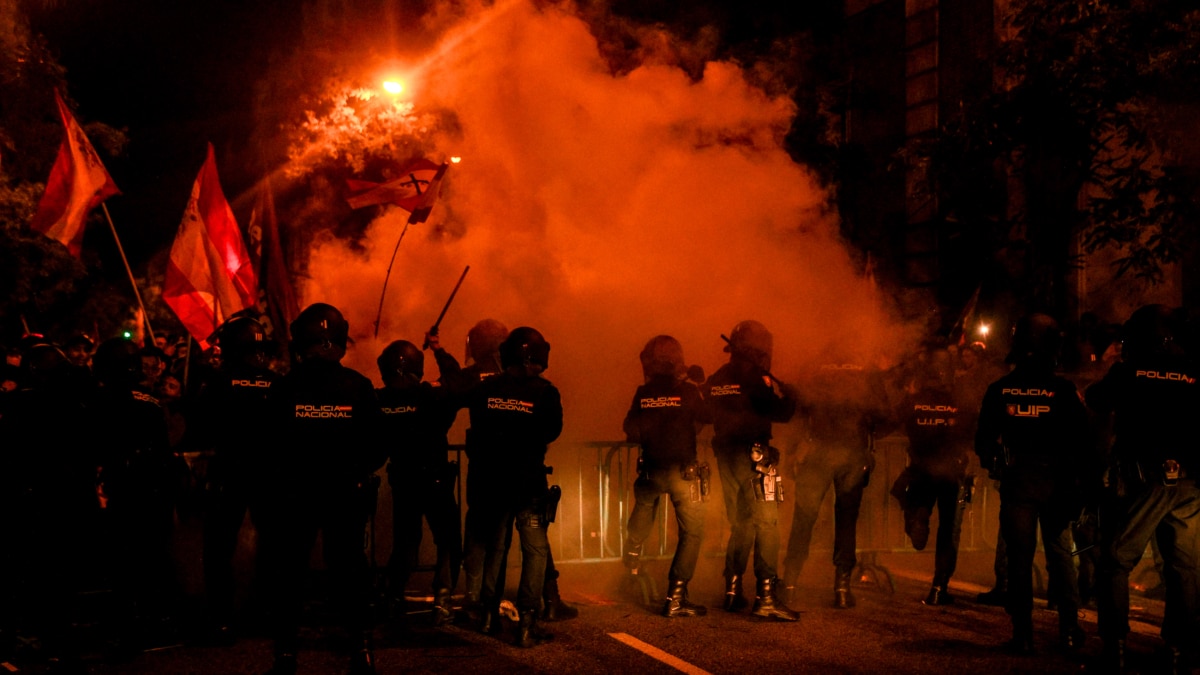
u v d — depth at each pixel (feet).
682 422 23.03
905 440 30.91
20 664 19.39
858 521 30.55
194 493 22.03
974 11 56.80
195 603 23.20
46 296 50.75
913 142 45.85
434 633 21.62
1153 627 22.38
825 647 20.40
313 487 17.62
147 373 25.14
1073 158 41.27
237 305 27.09
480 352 23.04
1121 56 37.68
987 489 30.96
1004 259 51.52
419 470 22.33
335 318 18.29
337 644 20.65
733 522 23.58
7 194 45.75
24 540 19.11
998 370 29.86
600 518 27.81
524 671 18.83
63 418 19.27
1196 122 40.93
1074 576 20.29
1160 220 40.32
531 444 20.71
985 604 24.25
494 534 21.26
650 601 24.45
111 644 19.60
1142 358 18.84
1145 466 18.30
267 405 18.06
